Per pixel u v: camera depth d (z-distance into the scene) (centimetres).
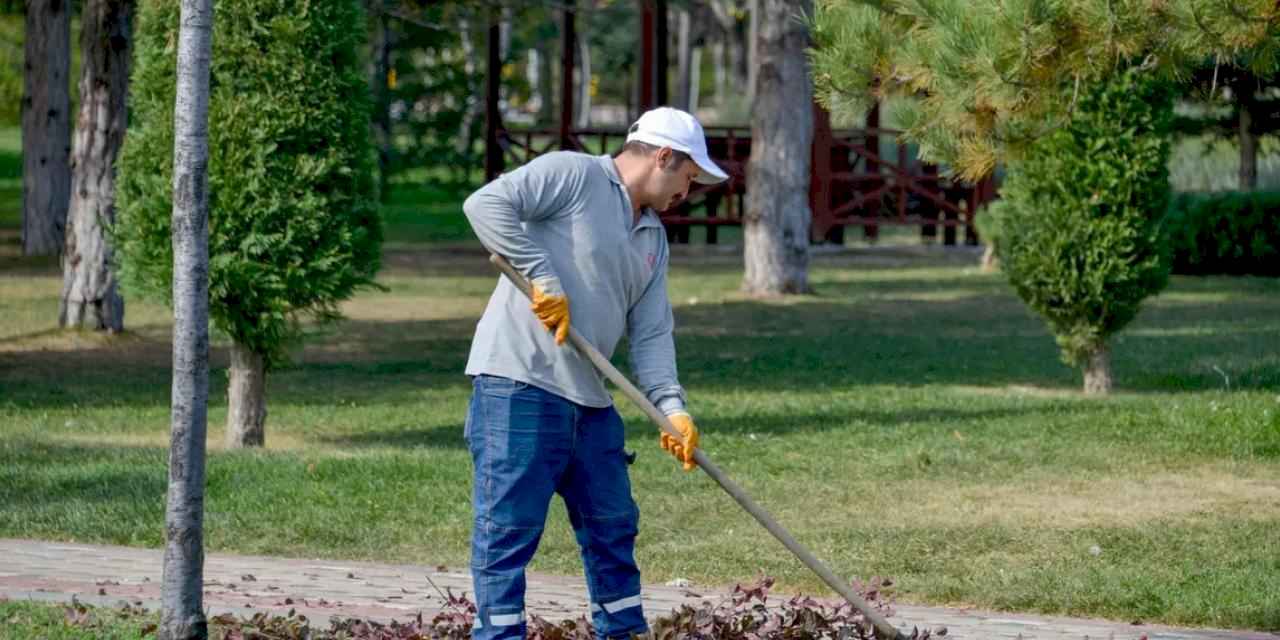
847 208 4150
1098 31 941
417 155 5469
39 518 1107
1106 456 1404
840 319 2747
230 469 1302
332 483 1247
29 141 3641
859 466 1366
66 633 734
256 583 908
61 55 3659
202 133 688
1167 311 2862
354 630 721
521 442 654
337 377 2052
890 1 1043
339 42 1445
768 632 701
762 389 1938
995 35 947
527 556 664
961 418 1639
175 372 698
